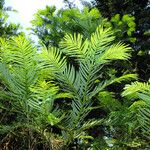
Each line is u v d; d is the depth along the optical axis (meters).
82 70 2.52
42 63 2.42
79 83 2.52
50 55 2.47
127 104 2.94
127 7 7.63
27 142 2.85
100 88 2.52
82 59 2.51
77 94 2.51
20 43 2.31
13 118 3.08
